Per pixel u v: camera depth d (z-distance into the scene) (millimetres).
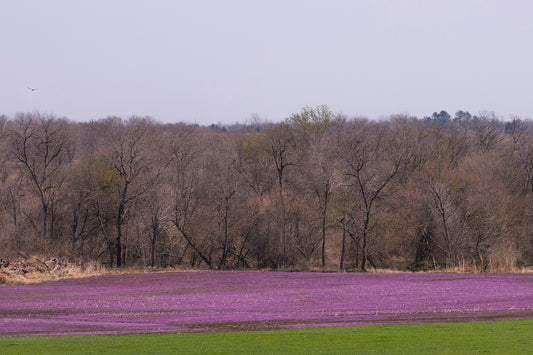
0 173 108875
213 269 96438
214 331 35438
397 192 102000
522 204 98000
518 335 33375
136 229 101000
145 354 28453
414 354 28562
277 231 99688
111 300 58375
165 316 44344
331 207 101062
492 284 67500
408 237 98188
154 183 100750
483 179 100812
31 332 35750
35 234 99500
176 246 100812
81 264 95438
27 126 104875
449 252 92562
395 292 60625
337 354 28578
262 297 58938
